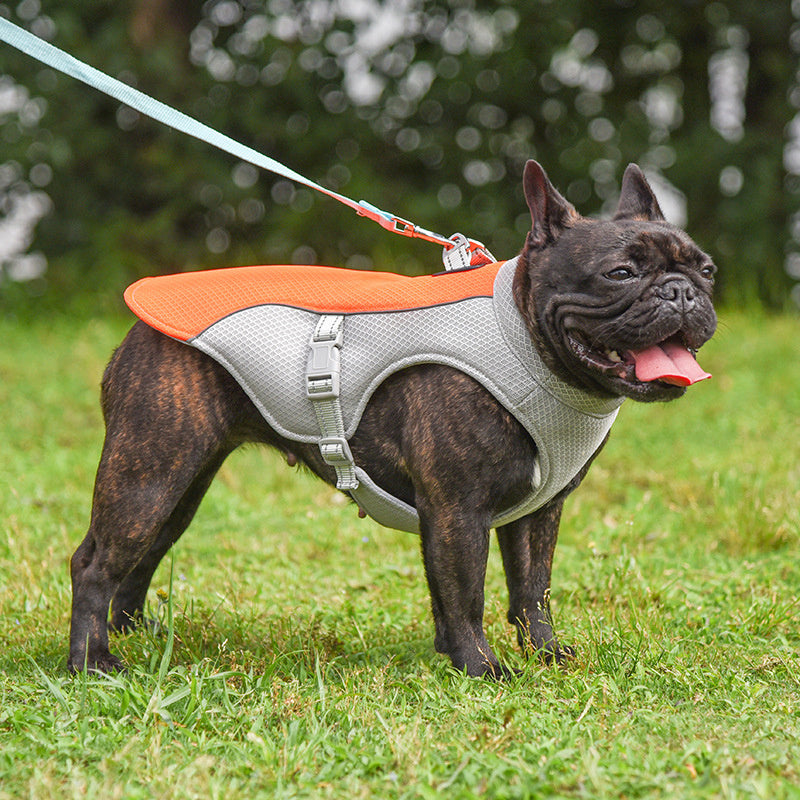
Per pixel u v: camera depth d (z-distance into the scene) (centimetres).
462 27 1321
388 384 343
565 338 317
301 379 343
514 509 341
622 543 509
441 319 335
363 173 1271
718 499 555
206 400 352
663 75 1373
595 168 1309
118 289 1190
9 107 1216
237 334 347
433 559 334
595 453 349
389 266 1232
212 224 1305
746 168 1320
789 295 1307
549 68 1314
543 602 370
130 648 371
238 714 299
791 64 1346
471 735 281
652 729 288
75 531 541
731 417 755
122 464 348
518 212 1322
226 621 404
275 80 1291
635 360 311
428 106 1320
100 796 244
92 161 1255
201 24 1322
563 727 286
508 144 1323
